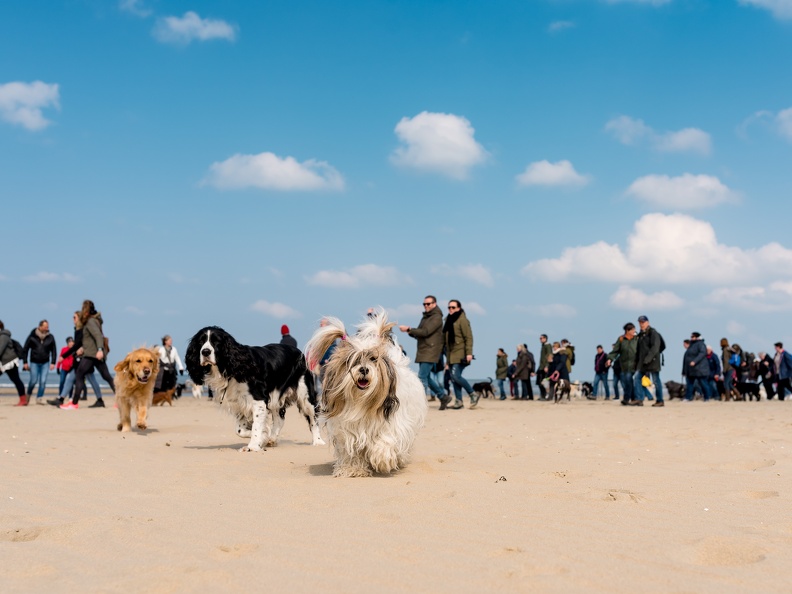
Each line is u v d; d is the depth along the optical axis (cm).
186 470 678
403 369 678
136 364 1107
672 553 362
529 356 2742
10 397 2744
